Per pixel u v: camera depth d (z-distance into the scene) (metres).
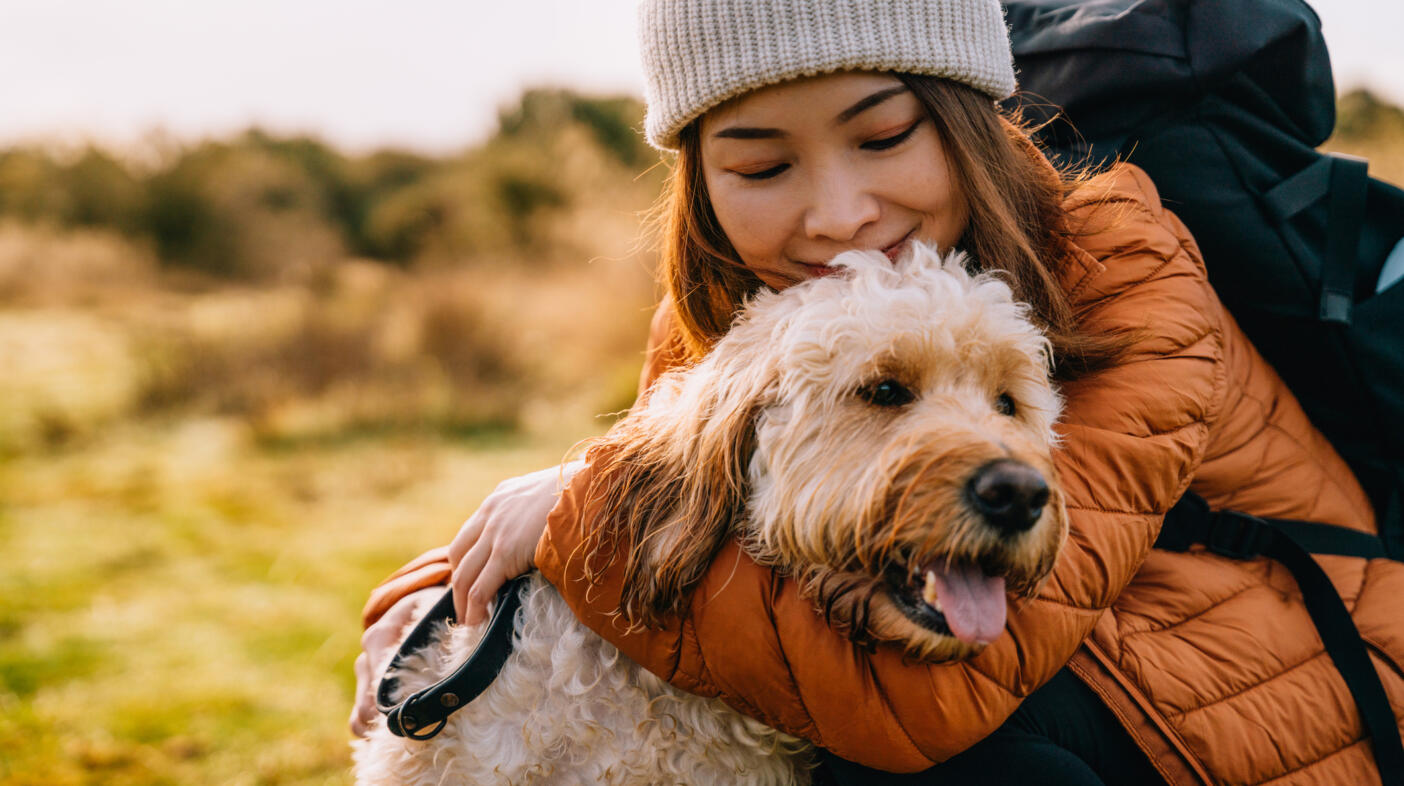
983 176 1.75
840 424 1.55
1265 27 2.00
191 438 7.95
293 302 10.69
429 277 11.88
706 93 1.69
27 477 6.93
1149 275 1.83
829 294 1.62
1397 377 1.99
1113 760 1.77
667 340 2.29
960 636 1.42
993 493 1.38
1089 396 1.74
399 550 5.59
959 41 1.69
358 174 21.14
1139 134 2.10
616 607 1.65
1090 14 2.19
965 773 1.64
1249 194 2.03
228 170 18.78
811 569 1.56
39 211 17.92
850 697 1.53
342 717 3.84
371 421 8.14
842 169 1.69
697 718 1.75
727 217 1.79
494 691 1.75
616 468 1.71
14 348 10.70
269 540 5.77
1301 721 1.68
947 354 1.53
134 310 13.38
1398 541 2.07
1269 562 1.87
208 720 3.78
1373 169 8.05
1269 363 2.14
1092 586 1.60
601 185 14.59
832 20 1.61
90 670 4.17
